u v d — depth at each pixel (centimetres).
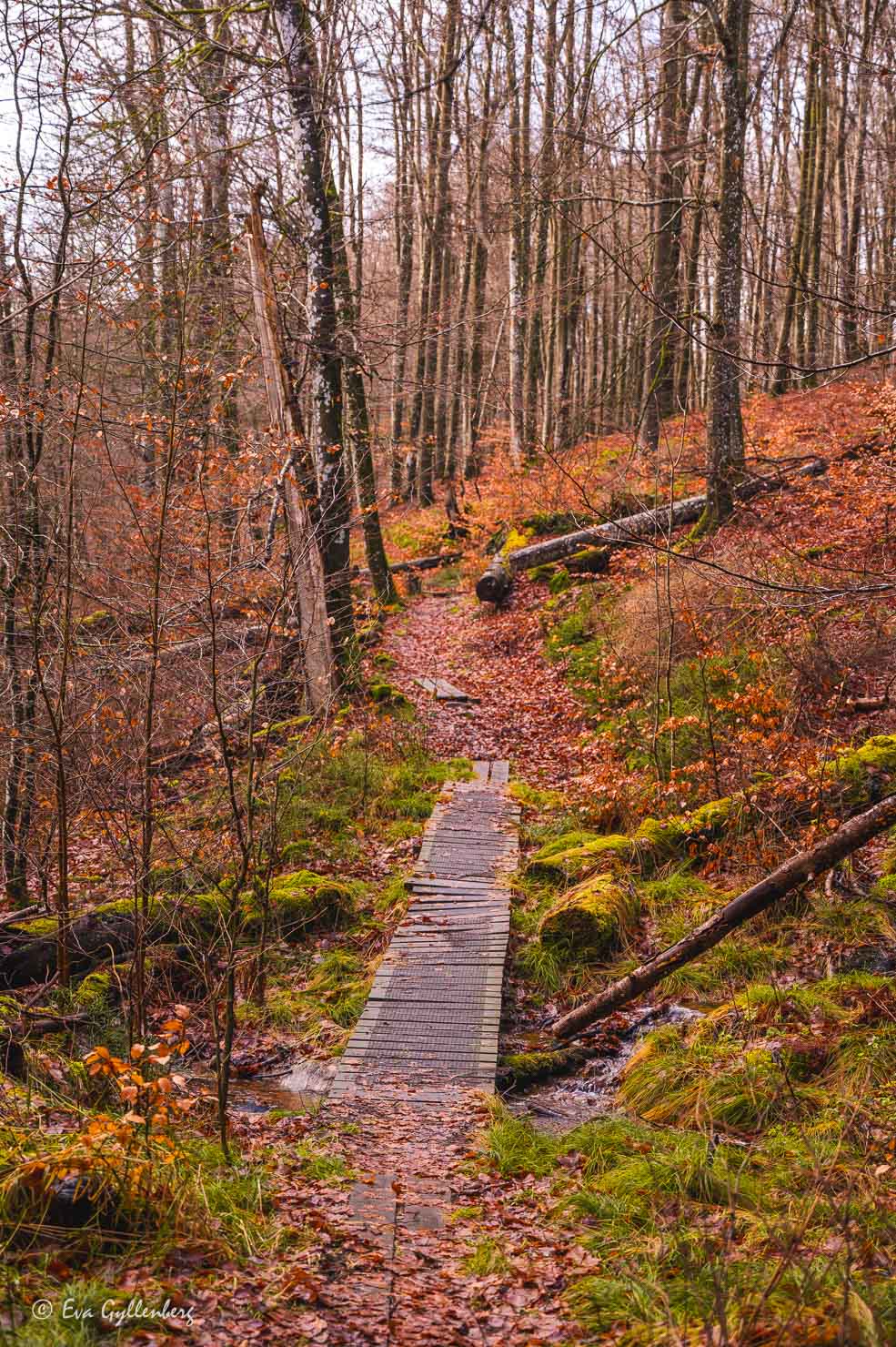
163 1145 482
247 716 783
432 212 2708
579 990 834
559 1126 639
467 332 2742
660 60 1612
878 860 912
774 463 1705
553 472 2186
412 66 2248
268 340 1354
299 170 1436
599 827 1127
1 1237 401
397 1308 408
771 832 967
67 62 834
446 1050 719
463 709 1526
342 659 1412
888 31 1410
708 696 1212
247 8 1377
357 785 1236
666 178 1892
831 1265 392
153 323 977
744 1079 625
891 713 1098
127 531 923
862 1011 685
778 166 3241
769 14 1474
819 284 673
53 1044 695
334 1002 826
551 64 2392
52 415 842
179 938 838
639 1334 372
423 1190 538
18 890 895
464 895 970
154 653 659
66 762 782
